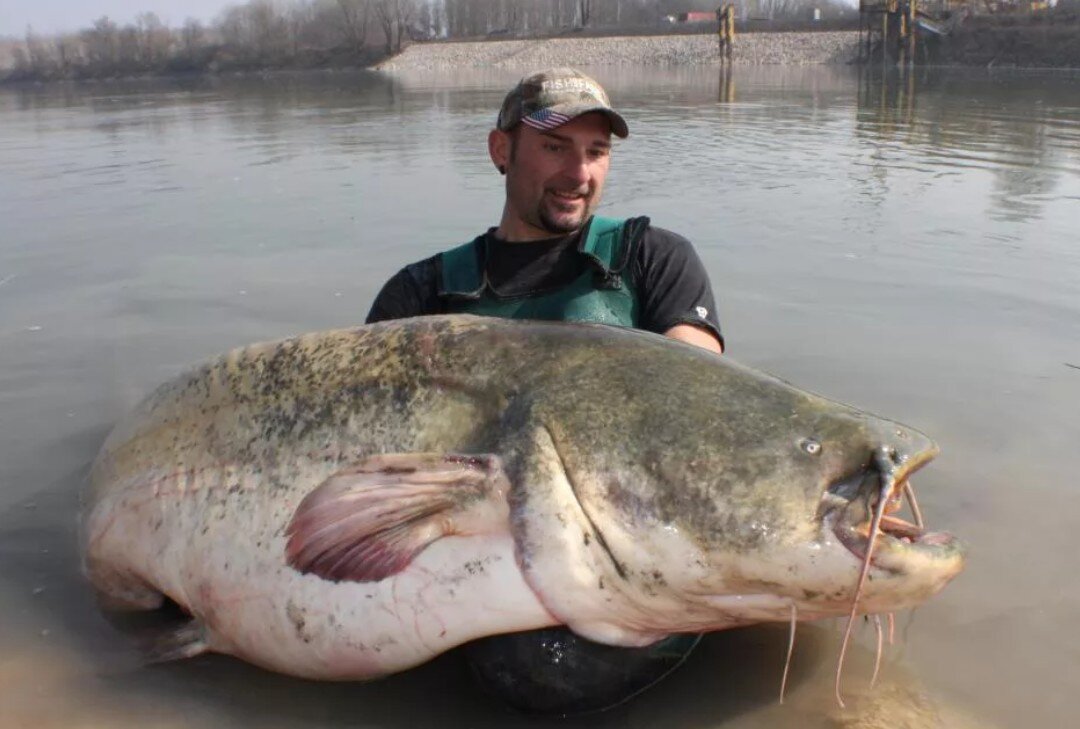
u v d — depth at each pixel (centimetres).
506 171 349
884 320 538
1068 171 989
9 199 994
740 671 267
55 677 276
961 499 346
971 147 1199
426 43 6525
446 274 345
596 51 5312
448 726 253
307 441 269
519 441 242
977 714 245
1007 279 609
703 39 5006
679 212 829
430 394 261
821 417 237
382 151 1305
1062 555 312
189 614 302
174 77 6488
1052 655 267
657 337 264
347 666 260
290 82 4450
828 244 707
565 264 338
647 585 236
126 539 294
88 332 562
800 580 227
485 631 245
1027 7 3938
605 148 335
